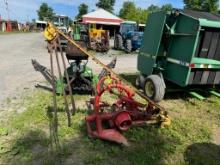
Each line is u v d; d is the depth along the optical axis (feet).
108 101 21.68
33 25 259.19
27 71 33.19
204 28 20.47
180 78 21.62
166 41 23.03
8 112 18.81
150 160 13.37
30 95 22.79
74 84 22.56
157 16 23.44
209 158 13.93
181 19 21.36
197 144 15.39
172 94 24.81
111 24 134.21
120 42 65.36
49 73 23.81
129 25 68.28
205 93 25.16
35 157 13.19
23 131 15.79
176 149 14.66
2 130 15.62
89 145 14.39
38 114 18.17
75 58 21.67
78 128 16.15
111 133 14.97
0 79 28.58
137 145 14.75
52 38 17.81
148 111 17.11
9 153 13.44
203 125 18.02
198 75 21.43
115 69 38.17
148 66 24.75
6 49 58.39
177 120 18.56
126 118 15.26
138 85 26.76
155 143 14.96
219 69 22.11
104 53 59.11
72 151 13.83
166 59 23.30
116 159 13.35
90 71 23.45
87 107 19.93
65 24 78.02
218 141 16.01
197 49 20.84
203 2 124.88
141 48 26.08
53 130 15.93
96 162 13.02
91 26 64.34
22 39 95.55
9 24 190.70
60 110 19.03
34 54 51.39
